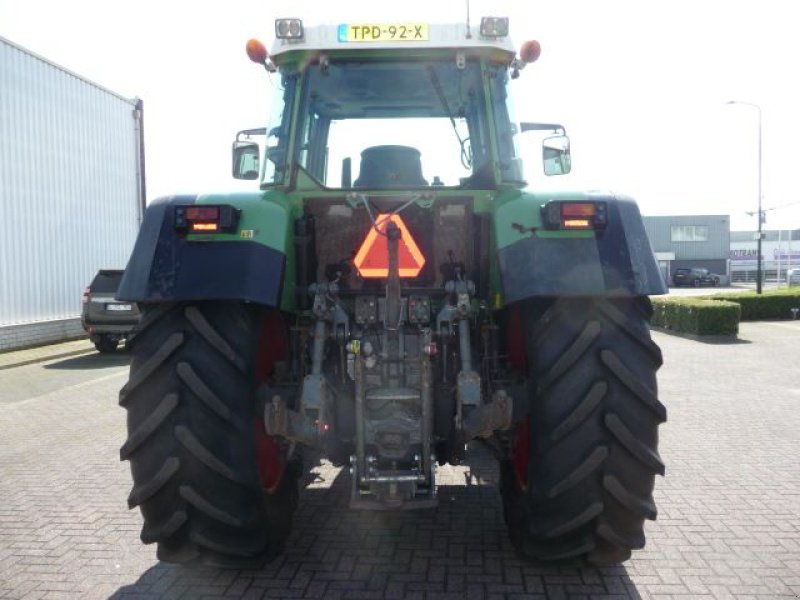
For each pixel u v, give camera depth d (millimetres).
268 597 3203
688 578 3354
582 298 3082
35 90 15289
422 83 3980
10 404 8445
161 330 3076
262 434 3326
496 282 3477
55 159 15969
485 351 3605
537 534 3109
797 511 4281
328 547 3754
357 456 3109
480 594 3197
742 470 5176
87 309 13344
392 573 3430
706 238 57344
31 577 3457
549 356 3025
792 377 9812
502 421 2855
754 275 60906
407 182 4098
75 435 6688
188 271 2996
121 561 3639
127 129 19219
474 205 3572
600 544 3158
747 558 3588
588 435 2988
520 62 3855
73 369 11656
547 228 3059
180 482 3021
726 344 14617
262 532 3256
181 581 3383
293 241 3469
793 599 3148
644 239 3094
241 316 3104
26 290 14844
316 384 3086
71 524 4199
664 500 4500
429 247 3607
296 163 3764
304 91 3822
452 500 4492
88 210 17250
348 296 3605
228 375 3014
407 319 3436
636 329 3018
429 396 3102
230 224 3020
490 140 3754
